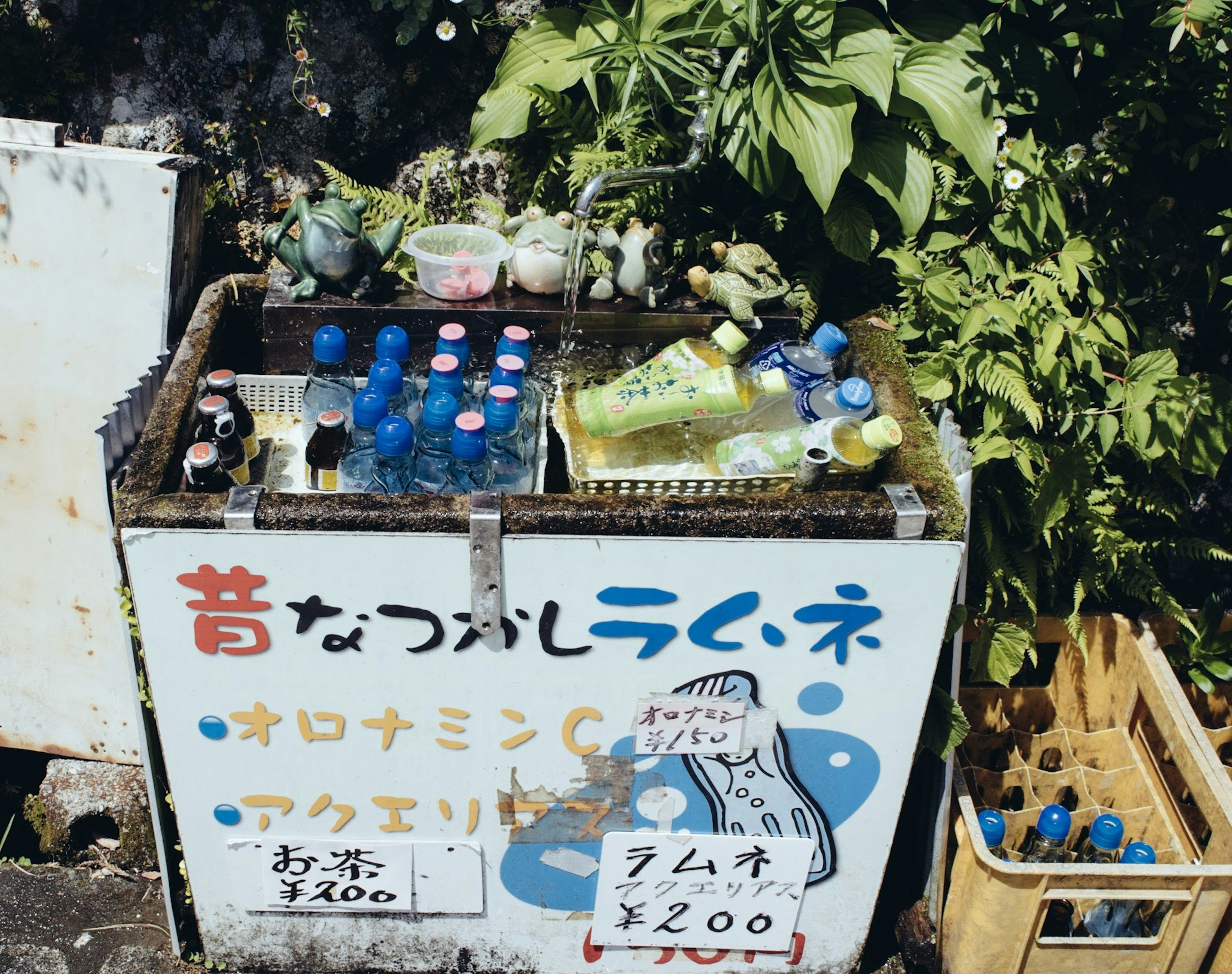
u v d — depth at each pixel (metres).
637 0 2.25
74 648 2.45
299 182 2.59
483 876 2.04
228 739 1.86
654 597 1.72
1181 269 2.55
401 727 1.85
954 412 2.28
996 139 2.24
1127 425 2.23
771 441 1.86
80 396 2.29
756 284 2.11
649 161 2.41
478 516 1.64
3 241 2.21
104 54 2.44
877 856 2.05
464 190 2.62
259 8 2.41
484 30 2.47
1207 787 2.11
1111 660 2.47
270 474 2.05
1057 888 1.97
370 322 2.12
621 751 1.90
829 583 1.72
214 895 2.06
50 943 2.23
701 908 2.10
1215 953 2.13
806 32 2.19
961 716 2.00
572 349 2.19
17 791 2.54
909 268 2.23
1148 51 2.30
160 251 2.19
